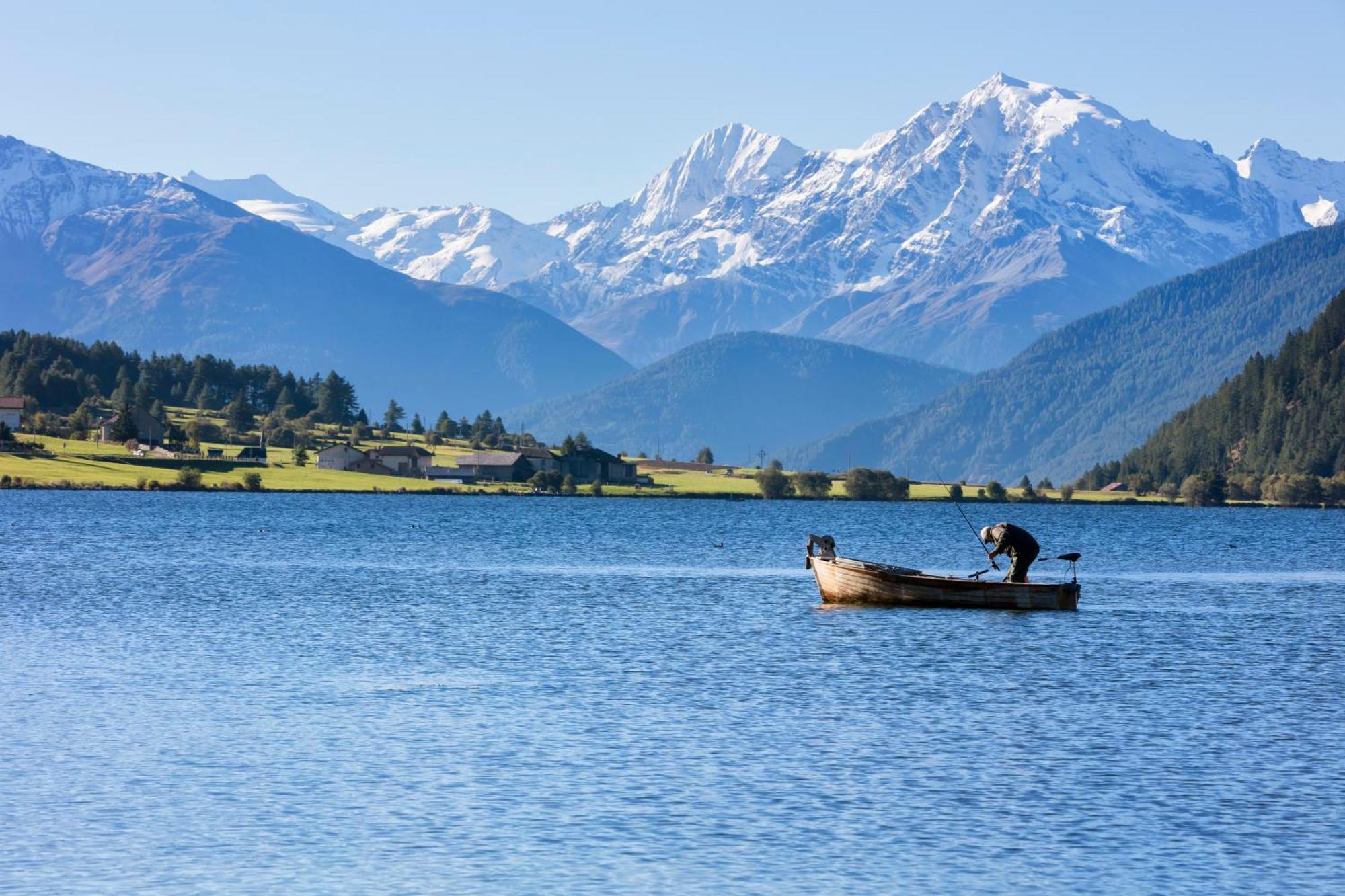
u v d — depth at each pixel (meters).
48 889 67.44
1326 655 137.75
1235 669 128.00
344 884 68.25
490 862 71.19
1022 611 171.62
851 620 162.25
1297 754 93.25
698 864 71.06
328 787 83.75
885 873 70.06
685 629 154.50
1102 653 137.50
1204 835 75.88
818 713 105.56
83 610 168.12
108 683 117.12
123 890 67.38
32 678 119.19
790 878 69.38
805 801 81.62
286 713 104.69
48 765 88.38
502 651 137.25
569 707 107.56
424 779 85.75
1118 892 67.88
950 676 123.06
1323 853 73.06
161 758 90.38
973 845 74.19
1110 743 95.88
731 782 85.50
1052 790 83.88
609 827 76.69
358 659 131.00
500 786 84.31
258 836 74.88
